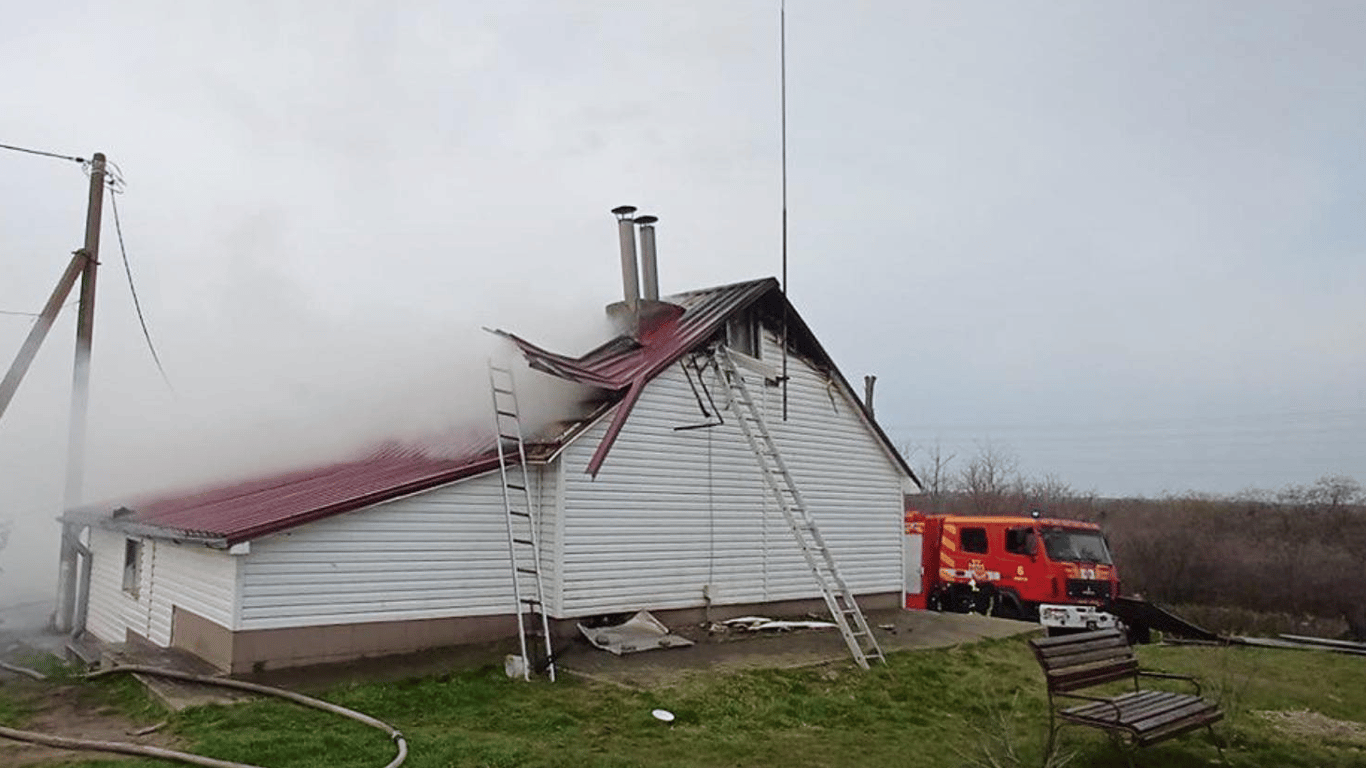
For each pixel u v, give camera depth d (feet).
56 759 23.24
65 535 51.75
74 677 34.01
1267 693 34.60
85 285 52.75
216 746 23.70
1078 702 32.76
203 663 34.65
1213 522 137.90
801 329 53.26
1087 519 150.71
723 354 48.70
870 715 30.32
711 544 47.01
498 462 39.70
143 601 43.09
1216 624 100.22
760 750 25.90
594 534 42.06
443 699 30.25
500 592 39.88
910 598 65.62
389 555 36.86
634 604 43.29
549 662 34.78
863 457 56.65
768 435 46.37
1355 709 32.53
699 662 37.19
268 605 33.73
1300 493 147.43
